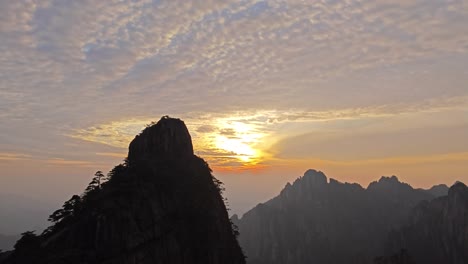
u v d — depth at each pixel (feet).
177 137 400.06
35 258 238.07
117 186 297.94
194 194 337.72
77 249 246.88
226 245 341.00
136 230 267.39
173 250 278.26
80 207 293.23
